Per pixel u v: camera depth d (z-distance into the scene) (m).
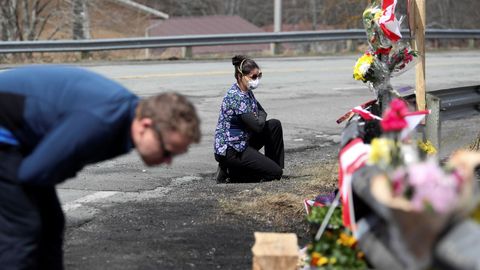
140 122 4.25
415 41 8.35
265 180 9.34
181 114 4.20
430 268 3.88
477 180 6.41
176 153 4.30
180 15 58.69
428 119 8.73
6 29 33.06
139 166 10.20
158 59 24.42
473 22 44.72
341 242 4.89
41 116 4.32
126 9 43.06
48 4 34.16
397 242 4.14
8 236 4.41
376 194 4.07
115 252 6.32
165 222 7.25
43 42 22.62
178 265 6.03
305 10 49.06
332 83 18.55
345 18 41.72
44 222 4.72
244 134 9.30
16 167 4.36
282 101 15.80
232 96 9.26
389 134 4.45
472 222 3.92
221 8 60.66
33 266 4.50
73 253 6.27
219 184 9.27
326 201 6.76
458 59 25.20
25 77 4.45
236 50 44.00
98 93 4.29
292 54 26.92
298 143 12.02
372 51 7.80
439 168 3.92
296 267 4.99
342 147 5.08
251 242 6.65
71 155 4.22
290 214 7.47
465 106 10.31
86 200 8.19
